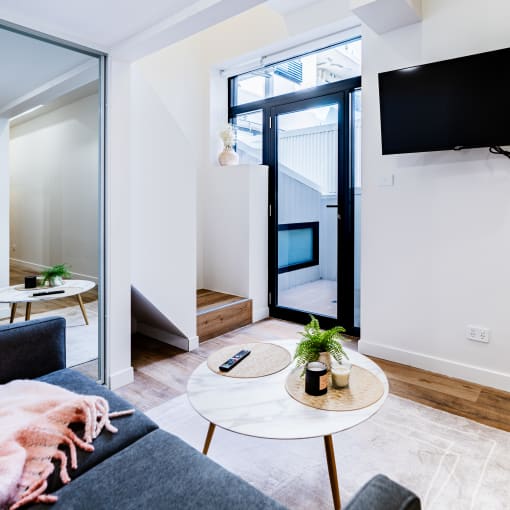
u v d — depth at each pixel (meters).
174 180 2.81
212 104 4.12
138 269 2.60
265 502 0.98
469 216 2.46
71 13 1.93
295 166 3.79
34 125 2.20
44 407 1.27
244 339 3.37
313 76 3.61
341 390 1.53
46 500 0.99
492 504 1.47
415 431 1.95
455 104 2.28
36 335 1.67
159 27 2.01
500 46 2.30
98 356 2.45
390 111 2.51
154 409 2.19
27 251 2.23
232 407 1.42
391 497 0.72
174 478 1.07
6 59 2.06
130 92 2.44
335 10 3.15
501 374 2.40
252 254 3.80
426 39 2.53
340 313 3.52
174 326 2.96
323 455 1.78
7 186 2.15
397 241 2.76
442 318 2.61
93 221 2.41
